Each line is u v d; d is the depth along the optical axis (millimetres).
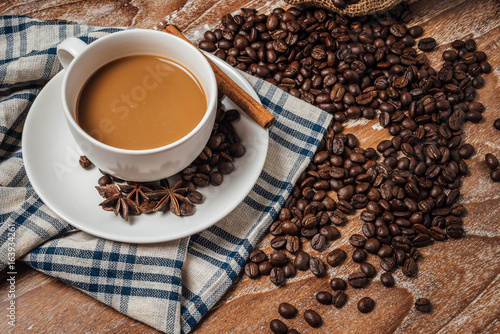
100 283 440
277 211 468
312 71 518
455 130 494
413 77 513
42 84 493
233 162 443
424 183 480
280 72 522
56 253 442
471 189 486
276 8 537
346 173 484
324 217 471
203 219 428
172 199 429
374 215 470
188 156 415
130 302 438
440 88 512
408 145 490
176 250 444
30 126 438
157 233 423
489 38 534
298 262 458
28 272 457
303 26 520
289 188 473
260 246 470
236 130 452
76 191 435
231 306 454
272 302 455
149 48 426
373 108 511
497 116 507
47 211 451
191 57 418
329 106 502
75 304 450
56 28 505
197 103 420
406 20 539
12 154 481
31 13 538
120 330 445
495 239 468
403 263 459
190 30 543
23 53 500
